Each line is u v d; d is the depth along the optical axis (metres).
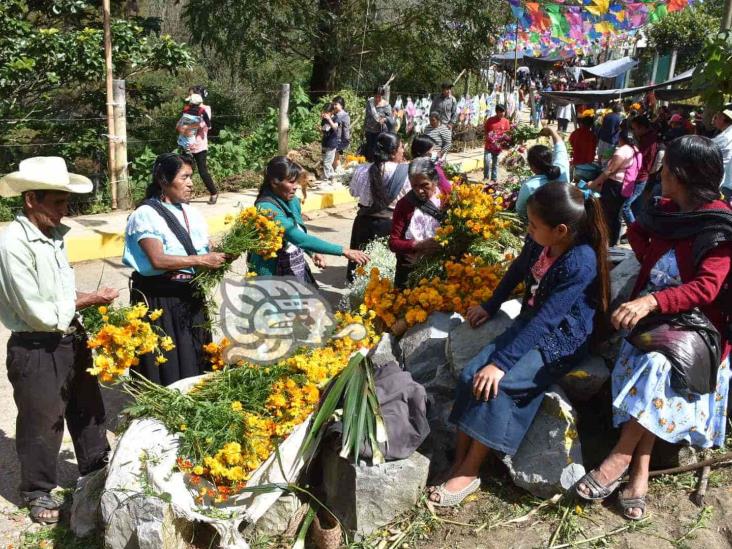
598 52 27.81
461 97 17.84
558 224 3.15
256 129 14.29
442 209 4.87
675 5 14.48
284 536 3.38
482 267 4.49
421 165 4.75
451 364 3.78
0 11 10.57
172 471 3.23
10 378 3.50
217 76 19.56
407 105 15.67
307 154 13.38
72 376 3.59
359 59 18.52
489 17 17.75
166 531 2.98
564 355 3.25
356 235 6.31
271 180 4.48
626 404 3.08
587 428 3.69
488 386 3.16
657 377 3.02
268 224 4.19
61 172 3.31
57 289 3.36
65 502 3.80
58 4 11.75
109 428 4.61
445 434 3.68
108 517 3.10
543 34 18.08
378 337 4.37
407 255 4.95
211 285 4.01
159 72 18.72
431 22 17.98
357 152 13.92
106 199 10.19
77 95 12.52
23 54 10.54
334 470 3.42
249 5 16.11
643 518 3.16
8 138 11.38
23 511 3.78
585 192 3.27
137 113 12.92
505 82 20.19
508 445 3.25
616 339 3.58
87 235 8.47
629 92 15.18
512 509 3.30
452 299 4.39
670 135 10.14
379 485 3.25
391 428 3.33
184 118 10.17
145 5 21.97
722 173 3.01
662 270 3.13
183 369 4.09
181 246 3.98
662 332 3.05
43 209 3.31
